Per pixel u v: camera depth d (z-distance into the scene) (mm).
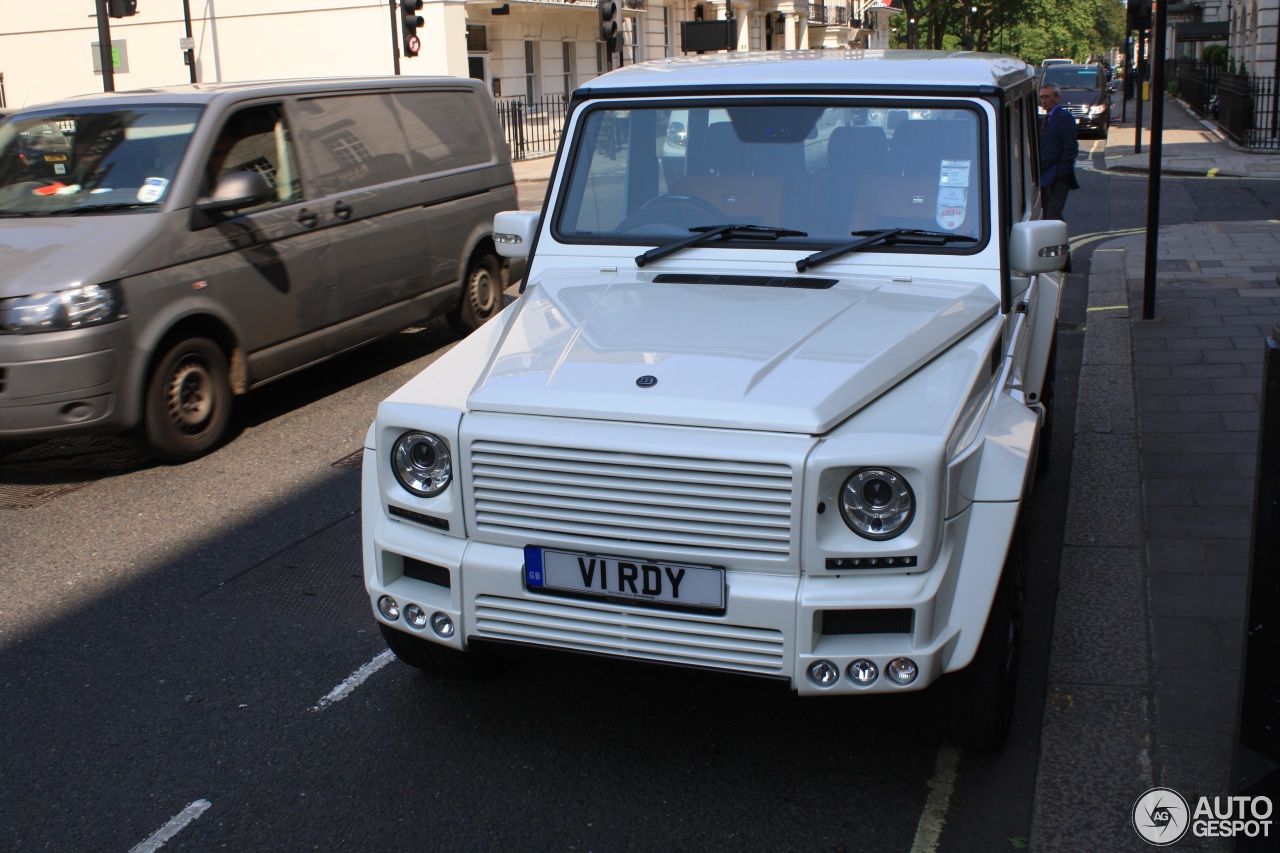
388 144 8500
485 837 3377
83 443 7395
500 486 3287
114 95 7562
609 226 4539
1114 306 9844
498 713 4043
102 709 4176
